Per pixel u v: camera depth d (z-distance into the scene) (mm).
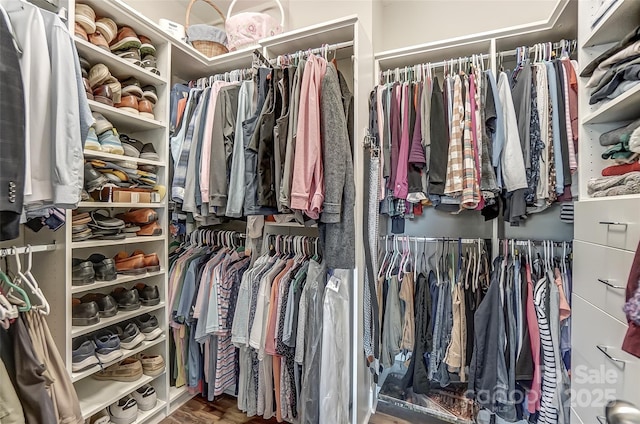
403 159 1506
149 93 1562
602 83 1013
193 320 1632
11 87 845
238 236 1826
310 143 1182
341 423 1330
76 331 1205
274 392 1534
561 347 1287
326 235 1289
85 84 1262
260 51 1626
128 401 1417
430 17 1919
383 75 1773
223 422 1540
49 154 994
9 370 959
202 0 2137
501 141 1352
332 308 1322
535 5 1703
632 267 738
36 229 1162
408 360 1767
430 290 1559
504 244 1500
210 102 1498
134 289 1503
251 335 1452
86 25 1251
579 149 1167
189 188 1508
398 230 1770
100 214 1410
